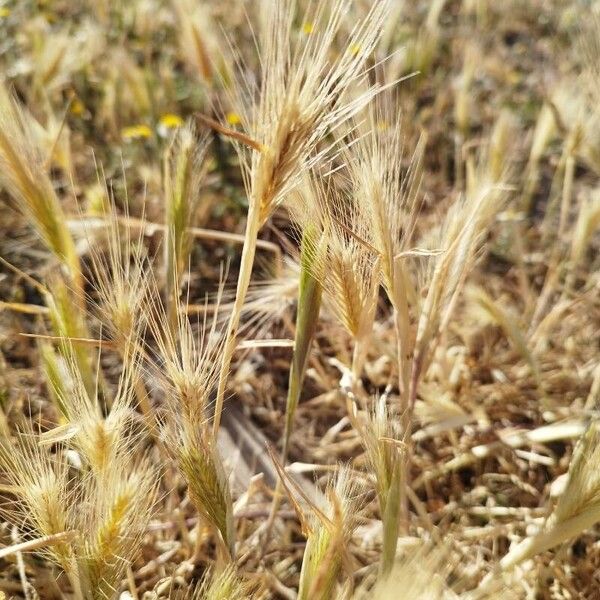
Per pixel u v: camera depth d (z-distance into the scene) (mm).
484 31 892
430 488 378
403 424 292
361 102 225
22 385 400
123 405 239
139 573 307
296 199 250
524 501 373
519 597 304
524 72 854
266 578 308
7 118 272
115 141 613
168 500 350
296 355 270
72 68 641
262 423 431
